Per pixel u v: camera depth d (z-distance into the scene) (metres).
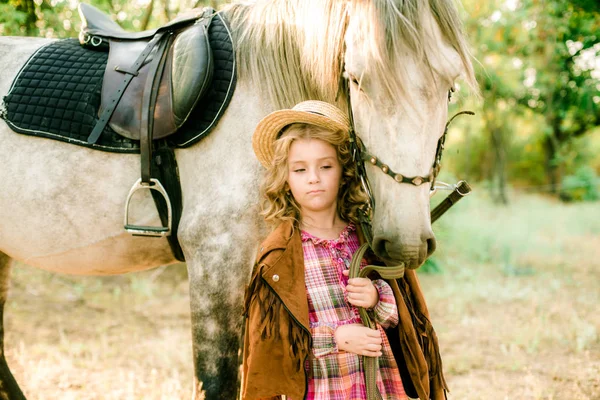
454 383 2.96
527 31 6.85
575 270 5.93
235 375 1.75
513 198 13.69
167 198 1.74
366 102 1.42
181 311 4.30
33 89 1.87
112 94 1.77
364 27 1.37
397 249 1.38
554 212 10.51
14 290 4.55
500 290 4.89
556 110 8.27
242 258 1.69
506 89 10.43
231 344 1.72
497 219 9.51
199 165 1.72
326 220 1.54
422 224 1.37
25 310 4.13
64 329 3.77
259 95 1.72
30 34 3.26
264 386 1.40
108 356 3.29
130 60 1.82
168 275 5.33
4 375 2.27
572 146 15.77
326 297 1.46
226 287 1.68
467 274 5.53
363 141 1.43
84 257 1.90
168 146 1.74
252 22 1.78
